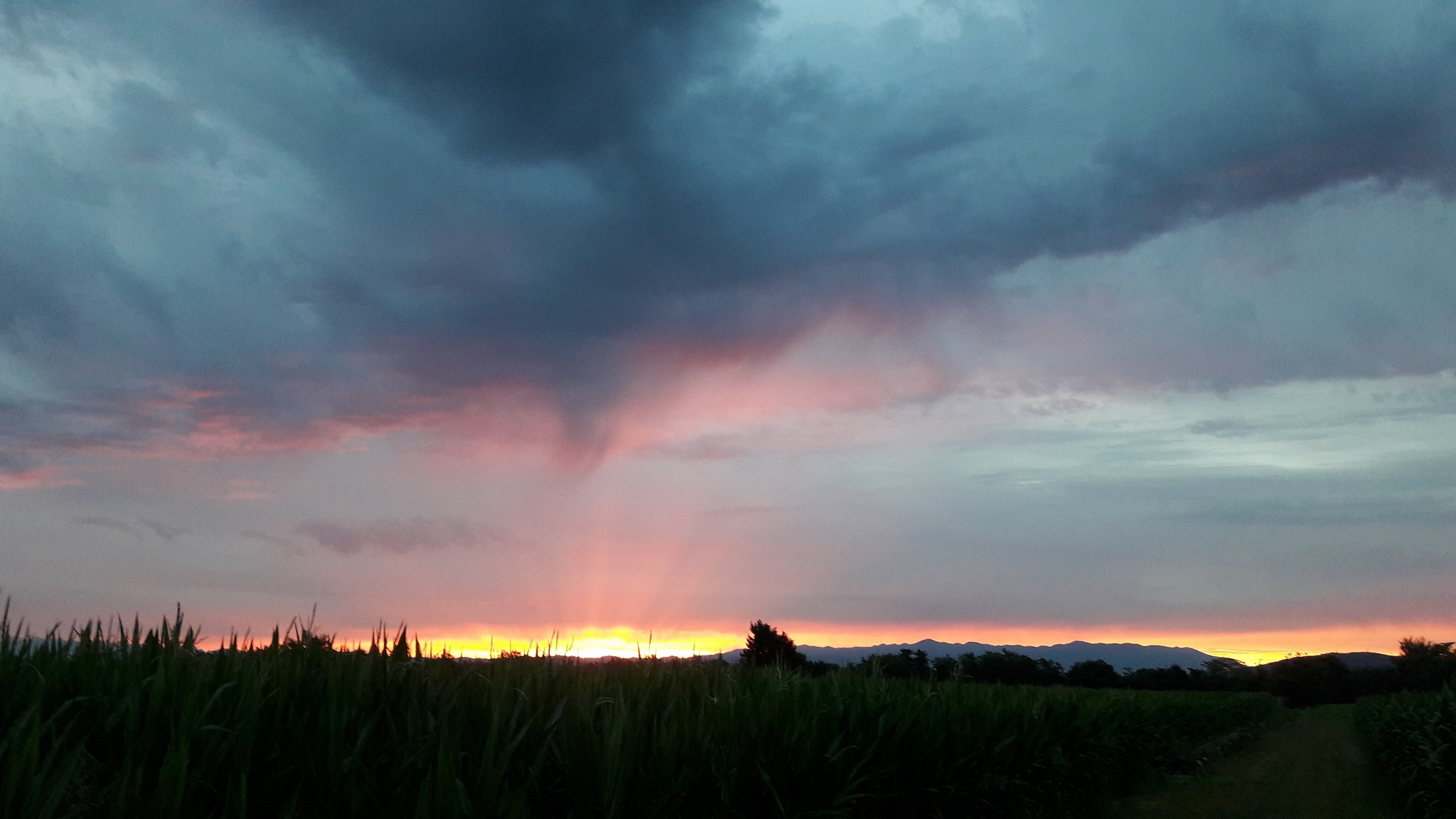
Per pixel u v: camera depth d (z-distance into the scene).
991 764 7.79
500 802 3.04
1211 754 20.08
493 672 5.11
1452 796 11.56
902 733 6.26
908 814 6.35
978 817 7.65
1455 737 11.62
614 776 3.79
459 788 2.92
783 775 4.88
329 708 3.42
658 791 4.04
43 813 2.43
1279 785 15.34
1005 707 8.98
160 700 3.20
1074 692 12.95
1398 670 59.91
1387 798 13.77
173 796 2.57
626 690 5.61
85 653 3.86
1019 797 8.47
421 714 3.94
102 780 3.05
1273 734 30.47
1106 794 11.72
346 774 3.11
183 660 3.84
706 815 4.50
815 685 6.77
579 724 4.11
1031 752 8.73
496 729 3.45
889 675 9.10
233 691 3.51
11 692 3.40
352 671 4.11
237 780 2.95
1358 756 21.62
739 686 6.12
